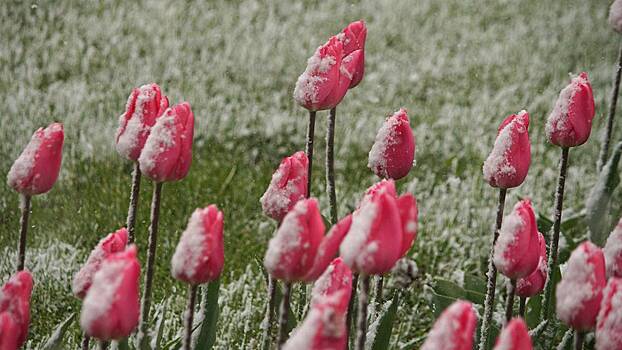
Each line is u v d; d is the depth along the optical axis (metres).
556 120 5.29
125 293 3.40
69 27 13.70
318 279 3.79
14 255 8.49
